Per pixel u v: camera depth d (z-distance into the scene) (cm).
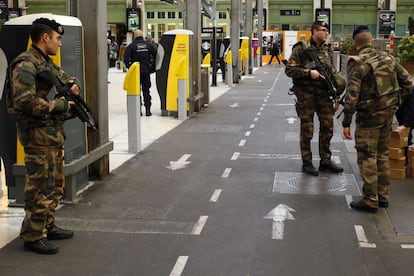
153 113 1438
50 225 536
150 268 476
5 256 500
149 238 548
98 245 529
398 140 754
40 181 497
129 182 758
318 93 774
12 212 628
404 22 4875
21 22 618
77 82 508
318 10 4903
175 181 765
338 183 747
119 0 4900
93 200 673
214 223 593
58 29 497
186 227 580
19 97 462
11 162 641
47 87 485
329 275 462
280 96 1881
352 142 1032
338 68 2125
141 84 1374
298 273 466
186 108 1370
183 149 983
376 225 585
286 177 782
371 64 601
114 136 1110
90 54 731
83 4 724
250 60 3030
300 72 747
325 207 646
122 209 640
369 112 608
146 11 4981
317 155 927
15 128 630
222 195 698
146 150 973
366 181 624
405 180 763
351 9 4959
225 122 1298
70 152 663
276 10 5066
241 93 1984
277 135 1128
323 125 791
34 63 476
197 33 1420
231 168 841
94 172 763
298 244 531
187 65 1361
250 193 706
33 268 475
